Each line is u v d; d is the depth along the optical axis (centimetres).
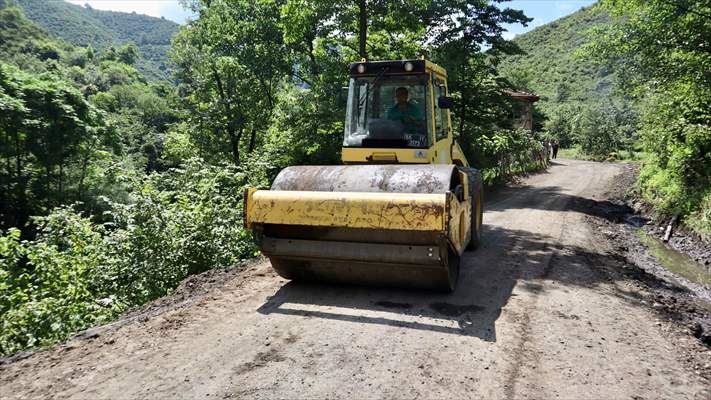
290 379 366
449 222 494
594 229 1155
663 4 1307
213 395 344
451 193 500
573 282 653
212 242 834
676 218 1349
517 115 2380
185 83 3138
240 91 3016
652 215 1492
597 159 4644
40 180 2569
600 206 1634
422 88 705
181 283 673
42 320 638
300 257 549
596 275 704
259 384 359
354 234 535
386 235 524
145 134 6275
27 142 2525
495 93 2020
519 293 589
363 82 725
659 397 358
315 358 402
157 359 404
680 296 688
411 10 1512
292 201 525
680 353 441
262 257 785
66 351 426
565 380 376
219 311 518
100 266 797
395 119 711
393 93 714
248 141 3334
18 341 617
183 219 856
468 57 1931
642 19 1380
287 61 2752
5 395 351
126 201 2689
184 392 348
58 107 2598
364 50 1481
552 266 732
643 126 2197
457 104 2036
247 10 2759
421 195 497
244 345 429
